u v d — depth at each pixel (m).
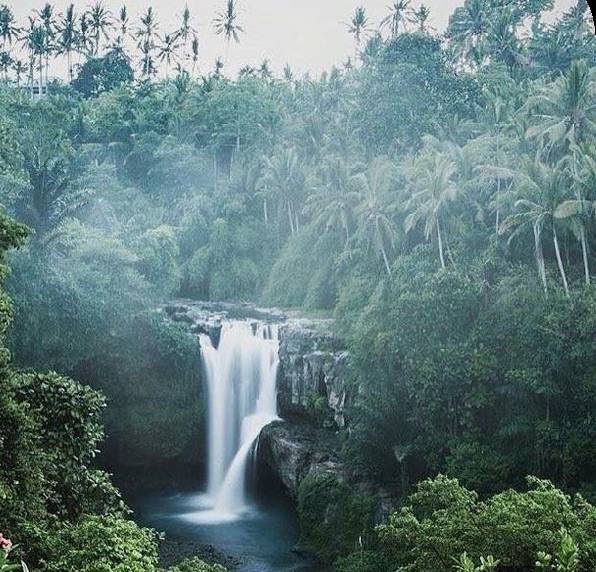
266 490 48.75
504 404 39.44
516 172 44.34
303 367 49.44
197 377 53.03
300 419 50.09
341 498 40.34
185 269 76.69
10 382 22.88
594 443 35.03
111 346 50.06
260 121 83.50
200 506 47.66
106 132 91.38
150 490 50.72
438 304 41.06
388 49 68.38
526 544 20.53
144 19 123.19
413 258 50.62
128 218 79.56
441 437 39.44
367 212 54.16
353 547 37.75
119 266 51.47
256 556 39.03
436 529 22.16
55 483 23.00
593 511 21.16
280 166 74.81
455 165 50.78
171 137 85.25
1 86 90.25
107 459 51.31
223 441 52.53
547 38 78.38
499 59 78.62
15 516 19.88
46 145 77.19
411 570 22.25
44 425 24.19
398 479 41.28
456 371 39.12
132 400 51.44
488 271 44.28
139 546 19.70
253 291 75.38
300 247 70.06
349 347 47.06
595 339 36.62
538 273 43.53
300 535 41.31
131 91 103.62
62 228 51.44
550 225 43.19
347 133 73.25
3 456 21.05
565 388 37.34
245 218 78.62
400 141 65.56
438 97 66.31
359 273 57.47
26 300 45.31
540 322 38.47
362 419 41.81
